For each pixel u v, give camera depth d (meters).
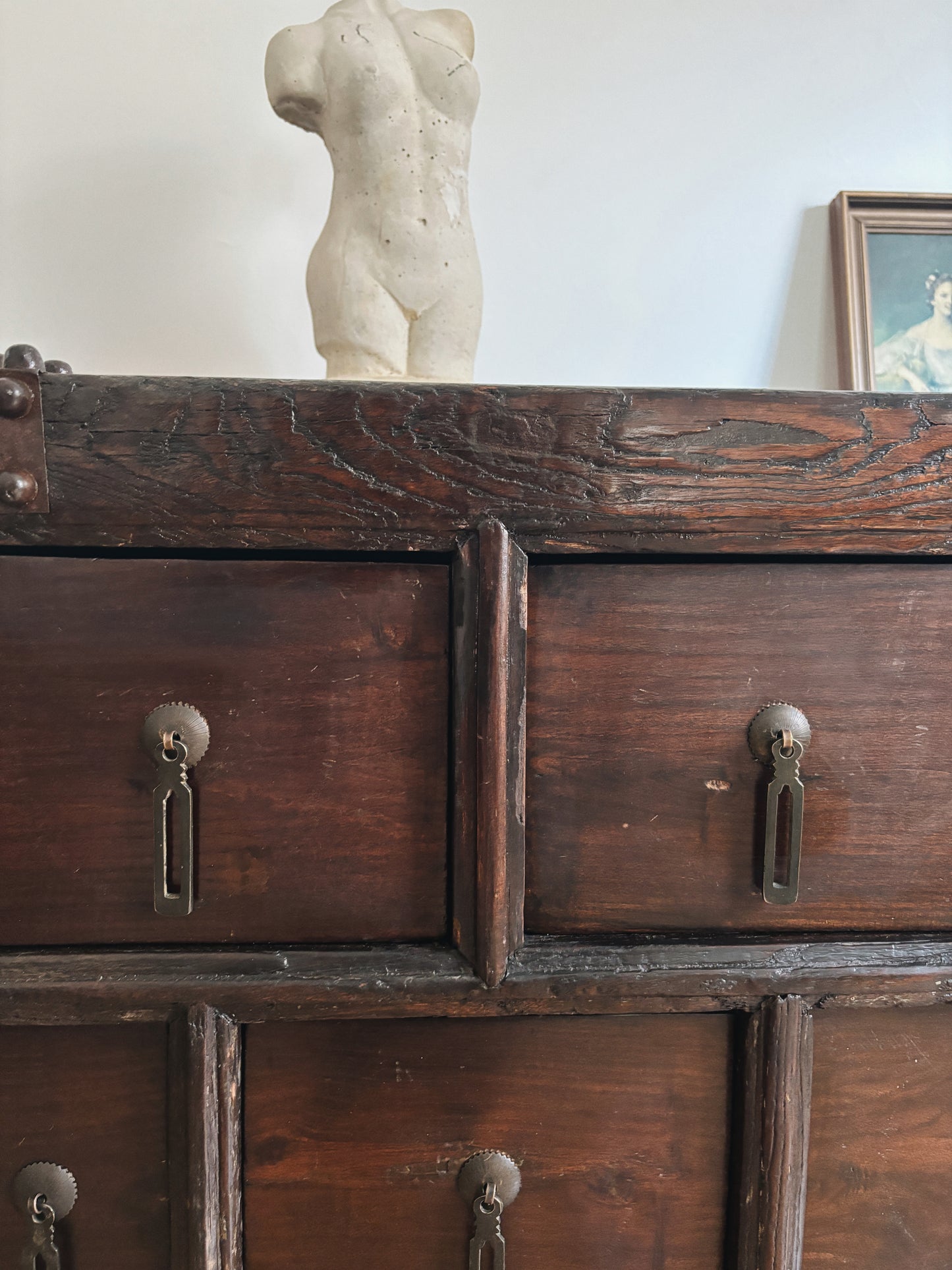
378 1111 0.45
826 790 0.45
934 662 0.45
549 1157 0.45
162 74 0.79
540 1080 0.45
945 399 0.43
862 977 0.44
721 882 0.45
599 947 0.44
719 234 0.84
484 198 0.83
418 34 0.60
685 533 0.43
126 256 0.80
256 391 0.41
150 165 0.80
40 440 0.41
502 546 0.42
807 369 0.85
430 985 0.43
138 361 0.81
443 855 0.44
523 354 0.84
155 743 0.42
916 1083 0.46
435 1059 0.45
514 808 0.43
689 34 0.83
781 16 0.84
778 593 0.44
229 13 0.79
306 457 0.42
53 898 0.43
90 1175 0.44
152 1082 0.44
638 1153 0.46
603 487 0.42
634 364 0.84
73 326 0.80
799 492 0.43
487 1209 0.44
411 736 0.43
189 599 0.42
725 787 0.44
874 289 0.83
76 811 0.43
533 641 0.44
